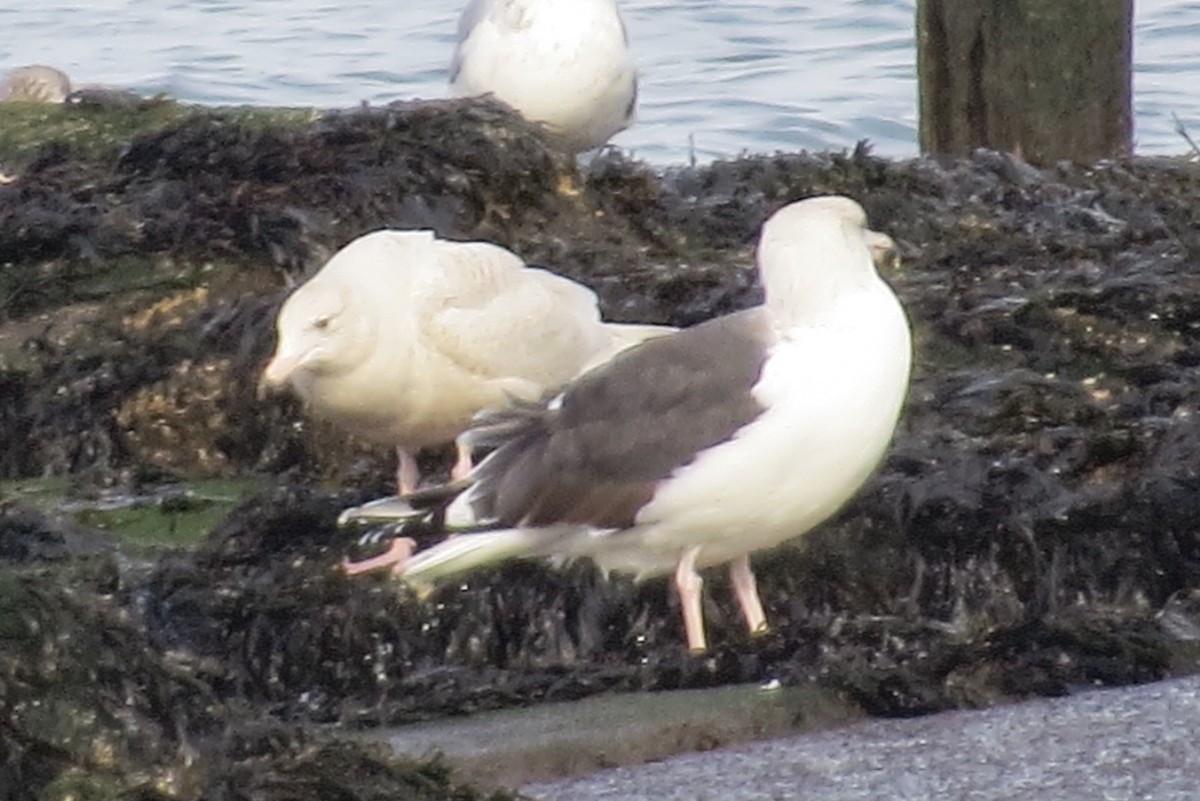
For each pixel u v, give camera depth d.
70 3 30.44
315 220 14.94
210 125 16.05
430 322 11.95
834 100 25.53
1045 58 17.14
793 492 10.56
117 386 13.84
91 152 16.69
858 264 10.59
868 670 10.73
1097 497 11.97
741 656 10.94
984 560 11.79
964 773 9.64
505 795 9.16
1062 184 16.44
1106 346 13.80
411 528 11.16
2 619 9.38
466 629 11.39
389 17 29.44
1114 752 9.78
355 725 10.56
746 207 15.99
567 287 12.60
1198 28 28.12
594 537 10.79
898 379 10.55
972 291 14.34
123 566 11.61
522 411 11.01
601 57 18.00
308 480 13.44
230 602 11.32
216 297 14.55
